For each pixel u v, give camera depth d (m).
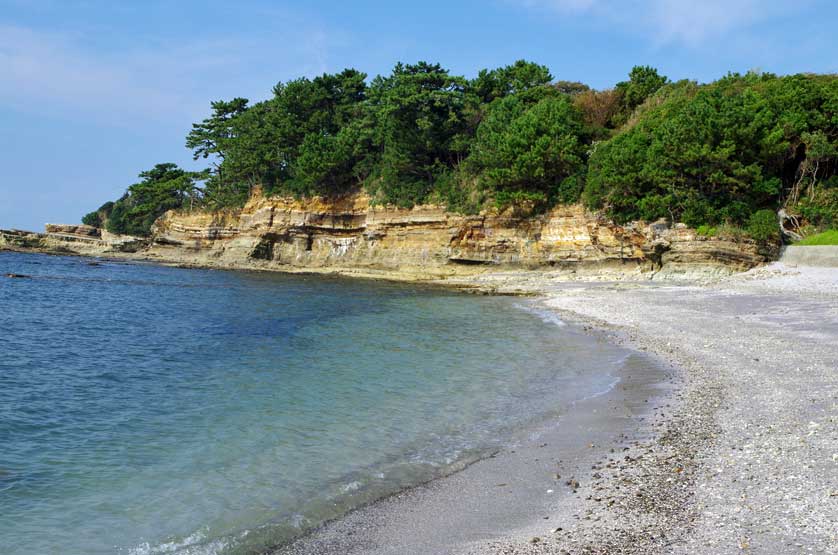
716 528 6.96
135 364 20.02
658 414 12.87
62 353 21.94
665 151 48.22
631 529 7.20
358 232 76.62
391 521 8.34
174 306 37.91
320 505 8.99
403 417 13.62
